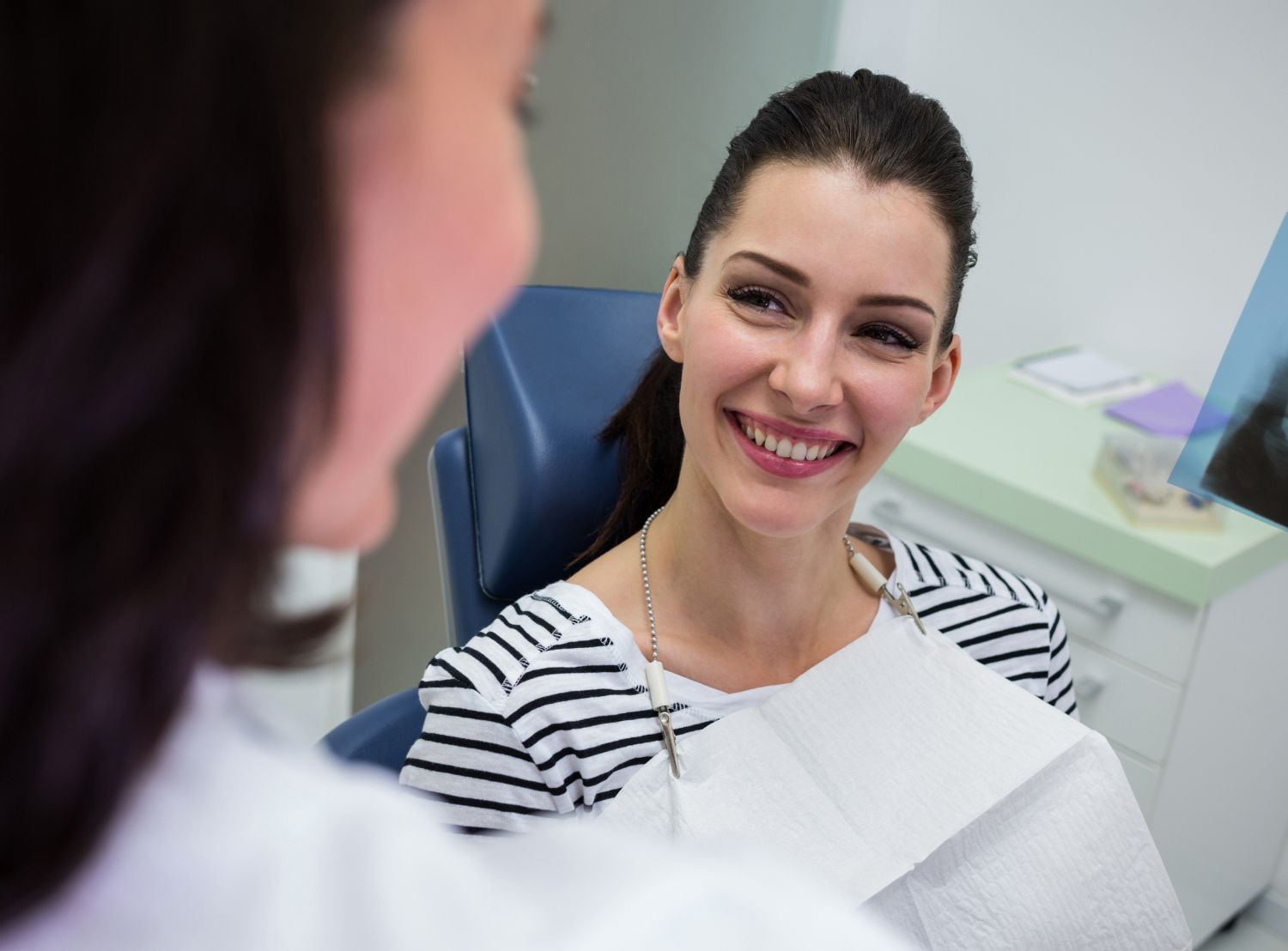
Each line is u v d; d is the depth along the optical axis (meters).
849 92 0.95
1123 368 2.15
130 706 0.14
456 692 0.99
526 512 1.24
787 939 0.18
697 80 2.13
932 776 0.95
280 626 0.17
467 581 1.30
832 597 1.11
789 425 0.95
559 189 2.06
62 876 0.14
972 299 2.38
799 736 0.97
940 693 1.00
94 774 0.14
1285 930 2.13
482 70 0.17
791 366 0.93
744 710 0.99
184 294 0.13
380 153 0.16
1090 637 1.77
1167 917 0.97
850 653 1.02
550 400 1.25
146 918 0.16
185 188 0.13
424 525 2.05
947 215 0.95
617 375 1.30
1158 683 1.71
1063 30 2.13
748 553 1.01
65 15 0.13
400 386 0.17
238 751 0.17
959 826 0.92
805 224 0.92
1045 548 1.78
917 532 1.93
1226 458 1.15
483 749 0.98
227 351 0.14
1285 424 1.11
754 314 0.95
